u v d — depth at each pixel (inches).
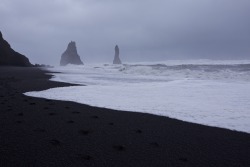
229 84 738.2
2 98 431.8
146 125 278.4
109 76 1185.4
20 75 1087.6
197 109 376.2
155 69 1588.3
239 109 376.8
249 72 1181.1
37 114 311.6
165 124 285.0
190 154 191.3
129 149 197.6
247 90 595.5
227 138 235.9
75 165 159.8
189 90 602.5
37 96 477.1
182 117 323.3
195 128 270.5
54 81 804.0
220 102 438.9
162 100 458.6
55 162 162.9
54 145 196.9
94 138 222.4
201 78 1017.5
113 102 430.3
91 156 177.8
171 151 196.5
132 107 387.5
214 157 186.4
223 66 1701.5
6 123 262.7
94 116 309.0
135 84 757.3
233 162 177.3
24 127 248.4
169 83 786.2
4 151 179.2
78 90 582.9
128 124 279.9
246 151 200.7
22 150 182.7
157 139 227.8
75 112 332.5
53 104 391.2
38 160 164.9
